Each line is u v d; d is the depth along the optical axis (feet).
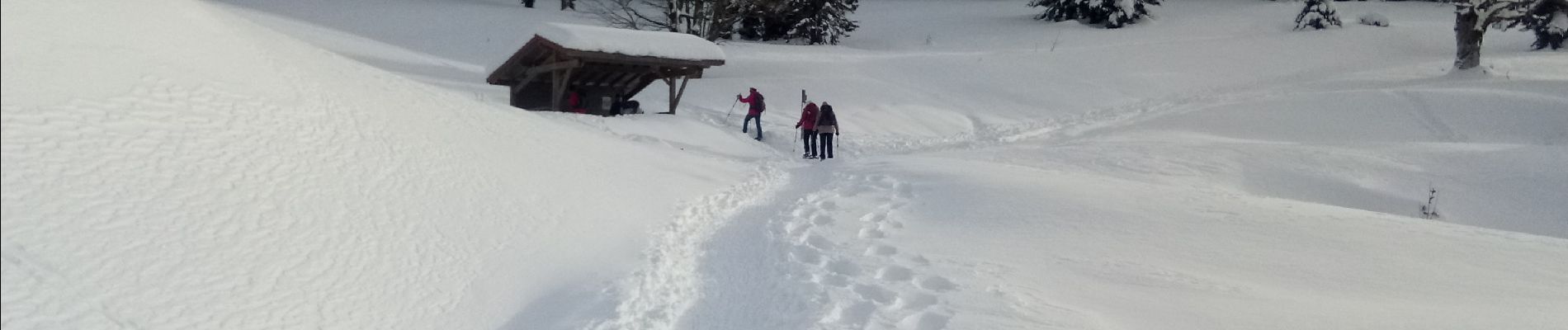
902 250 30.76
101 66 27.48
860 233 34.01
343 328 21.66
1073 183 44.16
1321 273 27.37
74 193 22.08
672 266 30.12
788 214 38.42
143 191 23.39
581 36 64.49
